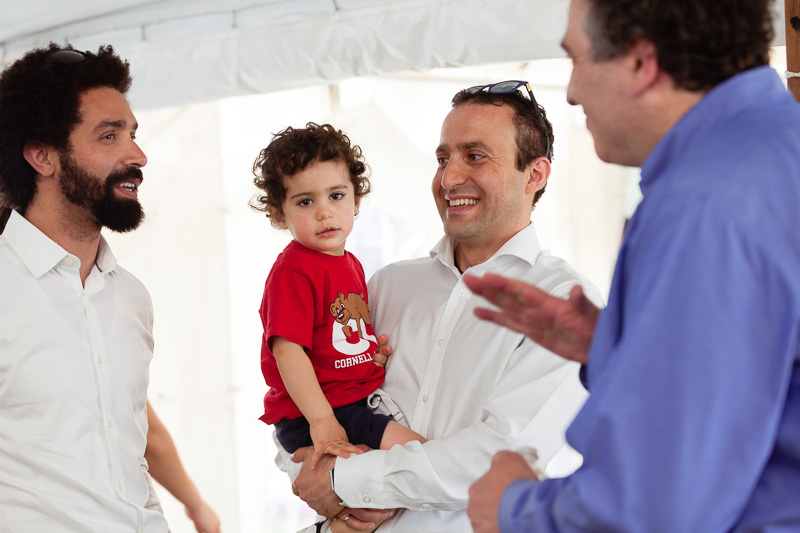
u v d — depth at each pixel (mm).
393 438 1735
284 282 1834
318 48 2580
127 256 4039
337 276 1891
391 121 4172
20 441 1699
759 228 846
